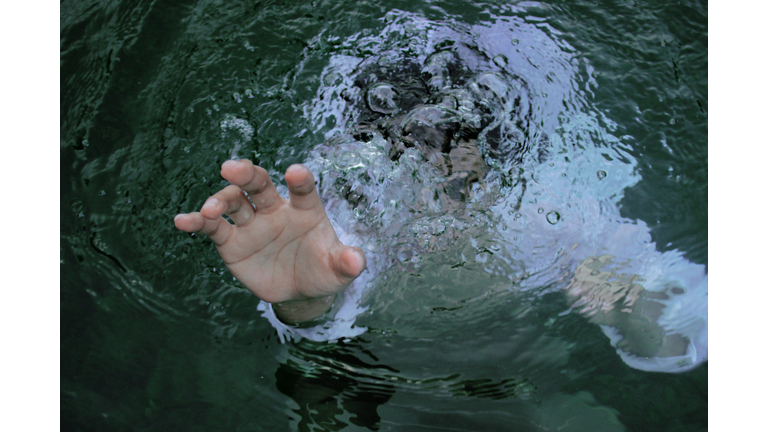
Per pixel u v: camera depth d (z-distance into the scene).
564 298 0.79
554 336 0.77
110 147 0.90
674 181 0.87
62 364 0.74
